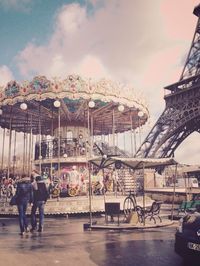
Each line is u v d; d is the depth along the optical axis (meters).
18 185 12.81
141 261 7.80
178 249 7.49
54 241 10.63
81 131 30.09
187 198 27.11
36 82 21.97
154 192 33.06
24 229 13.19
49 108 26.98
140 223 15.02
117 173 30.09
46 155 28.25
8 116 29.36
